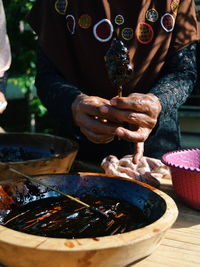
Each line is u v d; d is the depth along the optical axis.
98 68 1.44
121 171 1.10
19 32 3.43
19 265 0.58
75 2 1.42
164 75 1.39
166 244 0.77
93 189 0.91
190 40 1.38
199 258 0.71
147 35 1.40
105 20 1.39
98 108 0.96
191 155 1.10
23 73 3.46
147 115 0.96
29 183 0.87
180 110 3.16
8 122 4.42
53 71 1.48
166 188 1.10
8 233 0.58
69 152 1.12
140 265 0.68
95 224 0.74
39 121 4.04
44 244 0.54
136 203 0.83
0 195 0.80
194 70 1.40
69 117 1.12
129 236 0.57
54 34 1.46
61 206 0.84
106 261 0.56
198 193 0.91
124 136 0.95
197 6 2.62
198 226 0.86
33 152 1.37
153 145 1.52
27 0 3.22
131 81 1.43
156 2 1.40
